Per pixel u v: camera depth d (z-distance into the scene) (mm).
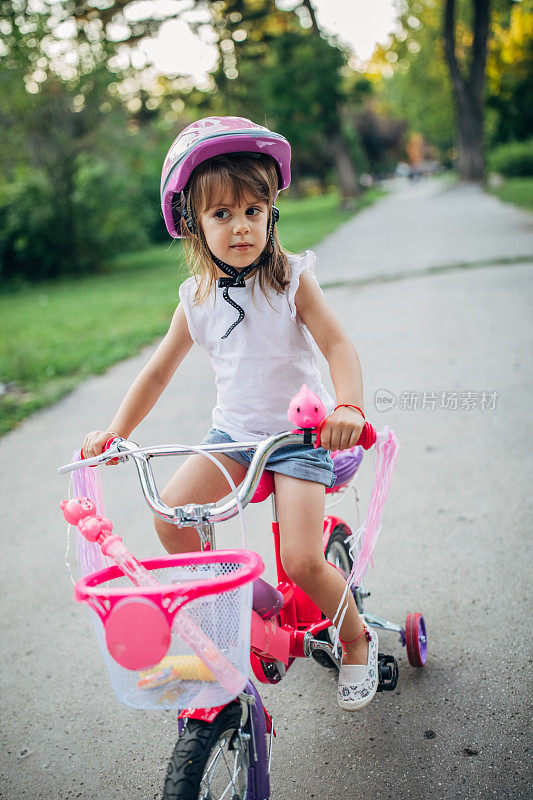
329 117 28656
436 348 6359
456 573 3127
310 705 2504
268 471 2020
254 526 3805
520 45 34062
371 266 11539
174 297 11648
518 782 2049
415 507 3744
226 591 1473
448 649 2672
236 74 30609
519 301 7660
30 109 16047
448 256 11383
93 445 1915
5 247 17703
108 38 17156
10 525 4164
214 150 1894
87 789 2266
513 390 5102
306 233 19000
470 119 30250
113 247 18609
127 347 8148
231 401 2121
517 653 2592
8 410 6242
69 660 2938
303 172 50625
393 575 3178
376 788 2098
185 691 1522
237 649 1510
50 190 17609
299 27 29047
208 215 1920
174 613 1429
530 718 2285
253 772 1784
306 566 1899
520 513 3535
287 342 2066
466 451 4301
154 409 5789
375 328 7383
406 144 72375
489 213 18312
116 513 4086
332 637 2391
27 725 2584
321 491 1968
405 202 29781
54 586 3490
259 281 2025
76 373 7383
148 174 23922
